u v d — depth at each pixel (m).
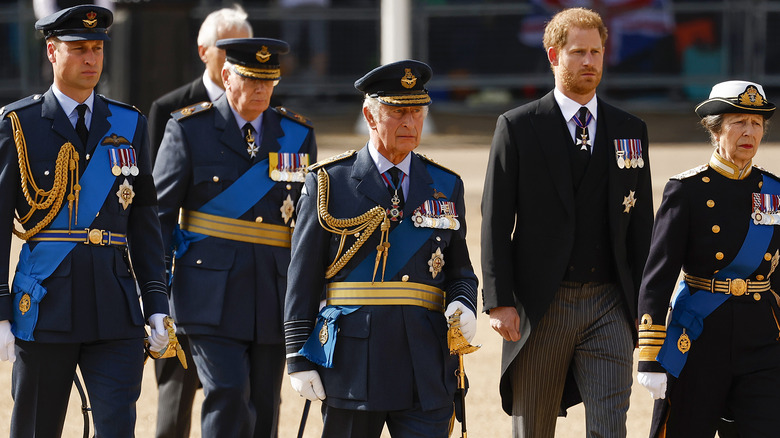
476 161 69.38
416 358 17.62
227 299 21.83
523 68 102.88
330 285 18.08
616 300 20.17
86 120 19.50
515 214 20.62
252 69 21.95
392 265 17.83
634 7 102.75
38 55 103.56
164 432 23.59
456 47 103.25
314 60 102.50
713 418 19.56
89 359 19.27
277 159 22.47
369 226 17.80
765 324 19.42
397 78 17.48
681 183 19.62
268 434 22.27
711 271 19.59
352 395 17.50
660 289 19.47
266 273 22.12
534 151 20.02
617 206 20.00
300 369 17.75
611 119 20.28
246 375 21.86
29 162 18.94
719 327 19.38
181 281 22.08
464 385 18.20
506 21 102.75
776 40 102.88
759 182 19.73
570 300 20.03
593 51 19.86
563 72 20.00
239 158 22.34
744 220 19.48
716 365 19.39
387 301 17.73
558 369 20.36
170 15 51.28
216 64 25.11
